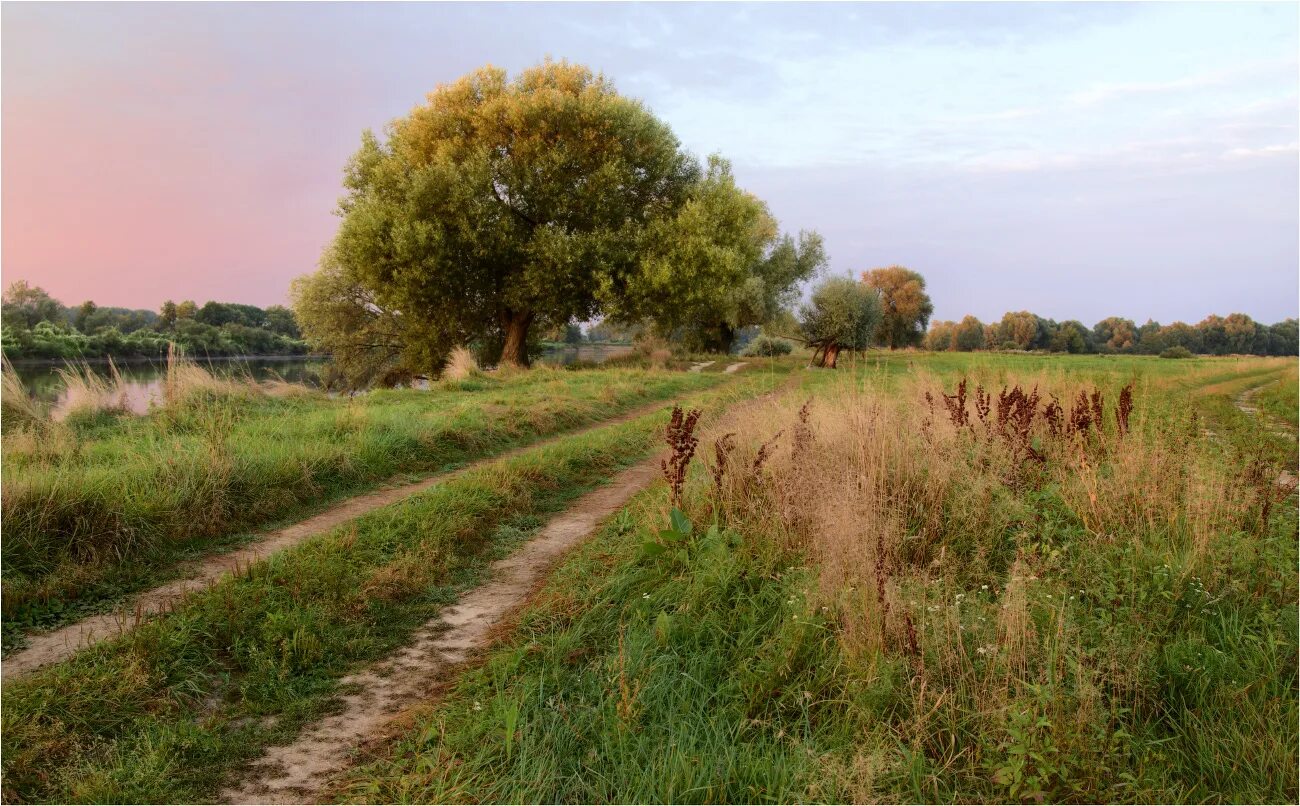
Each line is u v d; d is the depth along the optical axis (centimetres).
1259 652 409
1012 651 392
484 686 427
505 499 827
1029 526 592
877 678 385
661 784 323
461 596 589
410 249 2492
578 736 366
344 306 3466
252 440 940
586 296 2842
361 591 561
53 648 467
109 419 1096
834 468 638
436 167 2555
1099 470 726
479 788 334
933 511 614
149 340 4509
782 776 325
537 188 2719
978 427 827
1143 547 531
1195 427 988
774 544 571
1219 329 12988
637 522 709
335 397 1537
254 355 5322
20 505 584
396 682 450
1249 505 624
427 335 2967
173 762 358
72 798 329
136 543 618
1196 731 355
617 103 2783
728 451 719
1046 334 12706
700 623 468
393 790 339
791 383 2092
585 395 1725
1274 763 327
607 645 468
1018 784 310
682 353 4353
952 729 355
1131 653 397
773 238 5097
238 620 498
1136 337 14075
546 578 618
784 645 427
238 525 714
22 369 3269
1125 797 313
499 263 2739
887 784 323
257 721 406
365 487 891
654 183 3011
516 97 2720
